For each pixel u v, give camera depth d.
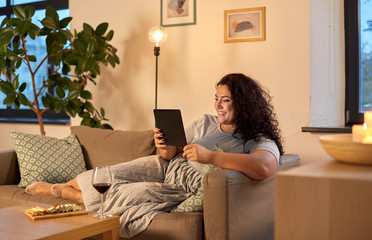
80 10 4.18
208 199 2.03
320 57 3.29
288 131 3.29
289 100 3.29
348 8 3.35
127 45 3.95
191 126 2.72
